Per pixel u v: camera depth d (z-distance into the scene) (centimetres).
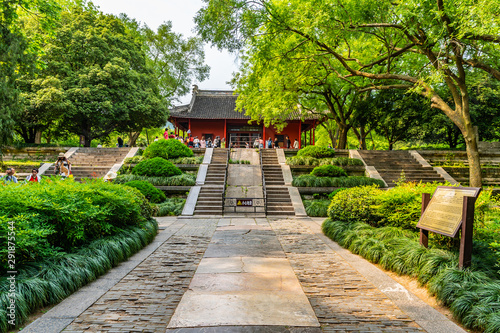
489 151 2094
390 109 2266
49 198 497
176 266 543
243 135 3388
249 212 1295
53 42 2170
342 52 1862
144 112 2364
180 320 328
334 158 1855
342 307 376
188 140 2809
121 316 346
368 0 1039
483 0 752
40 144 2133
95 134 2628
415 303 390
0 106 1179
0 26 1112
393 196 689
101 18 2523
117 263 542
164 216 1233
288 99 1739
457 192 470
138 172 1549
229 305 369
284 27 1153
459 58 1026
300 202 1377
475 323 322
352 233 691
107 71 2212
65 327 319
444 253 473
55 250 445
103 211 573
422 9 944
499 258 434
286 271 514
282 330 309
